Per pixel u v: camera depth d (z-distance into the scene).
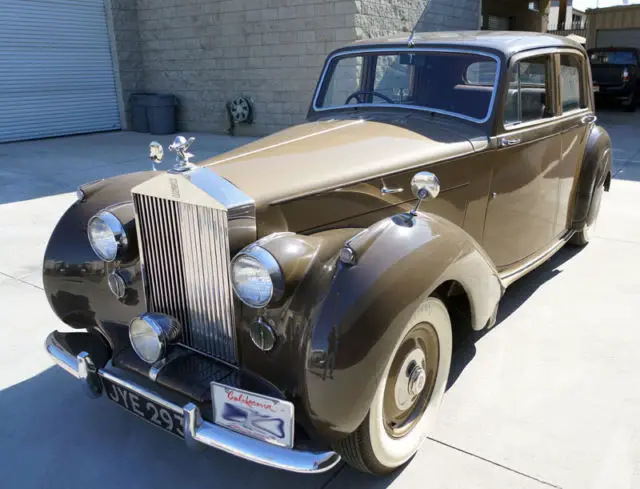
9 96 11.42
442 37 3.57
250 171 2.42
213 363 2.31
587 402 2.86
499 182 3.35
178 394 2.20
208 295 2.27
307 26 10.75
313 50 10.83
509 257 3.68
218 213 2.11
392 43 3.61
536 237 3.96
